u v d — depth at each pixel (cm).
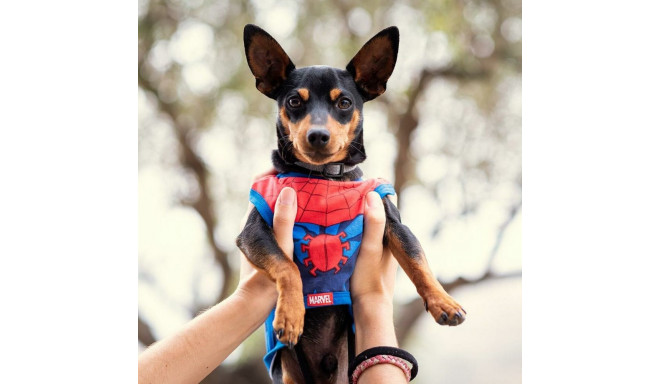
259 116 795
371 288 274
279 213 269
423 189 841
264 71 317
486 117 840
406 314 805
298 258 275
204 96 805
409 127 820
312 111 290
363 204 284
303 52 793
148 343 805
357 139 308
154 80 803
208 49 799
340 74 307
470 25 796
